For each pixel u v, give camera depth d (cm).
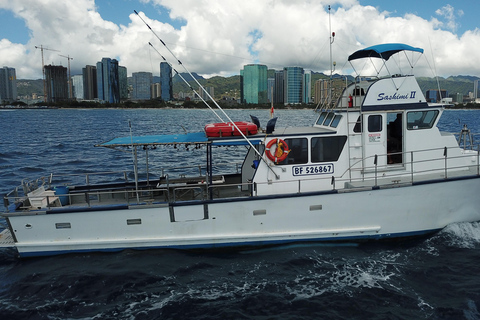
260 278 1048
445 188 1197
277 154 1163
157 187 1246
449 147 1252
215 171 2603
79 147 4097
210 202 1135
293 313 896
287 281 1029
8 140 4834
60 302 962
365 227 1192
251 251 1191
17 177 2505
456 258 1118
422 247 1184
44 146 4178
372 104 1180
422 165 1245
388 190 1164
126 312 917
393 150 1230
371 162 1210
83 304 955
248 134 1180
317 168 1198
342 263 1111
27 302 966
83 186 1368
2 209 1661
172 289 1008
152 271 1090
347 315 885
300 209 1157
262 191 1189
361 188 1152
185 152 3475
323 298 948
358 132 1195
